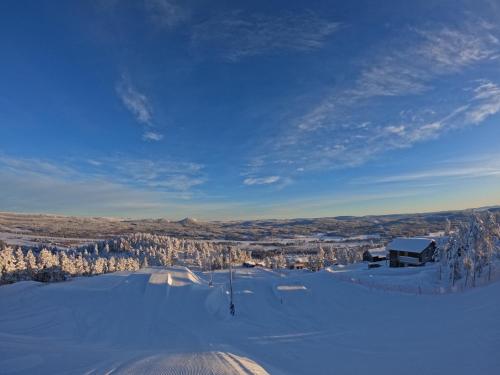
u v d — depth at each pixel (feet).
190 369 62.39
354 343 92.07
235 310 149.89
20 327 132.87
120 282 220.43
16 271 295.48
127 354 77.25
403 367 70.95
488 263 162.61
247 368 65.51
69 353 76.79
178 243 597.11
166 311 153.89
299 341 98.37
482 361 68.69
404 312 124.88
